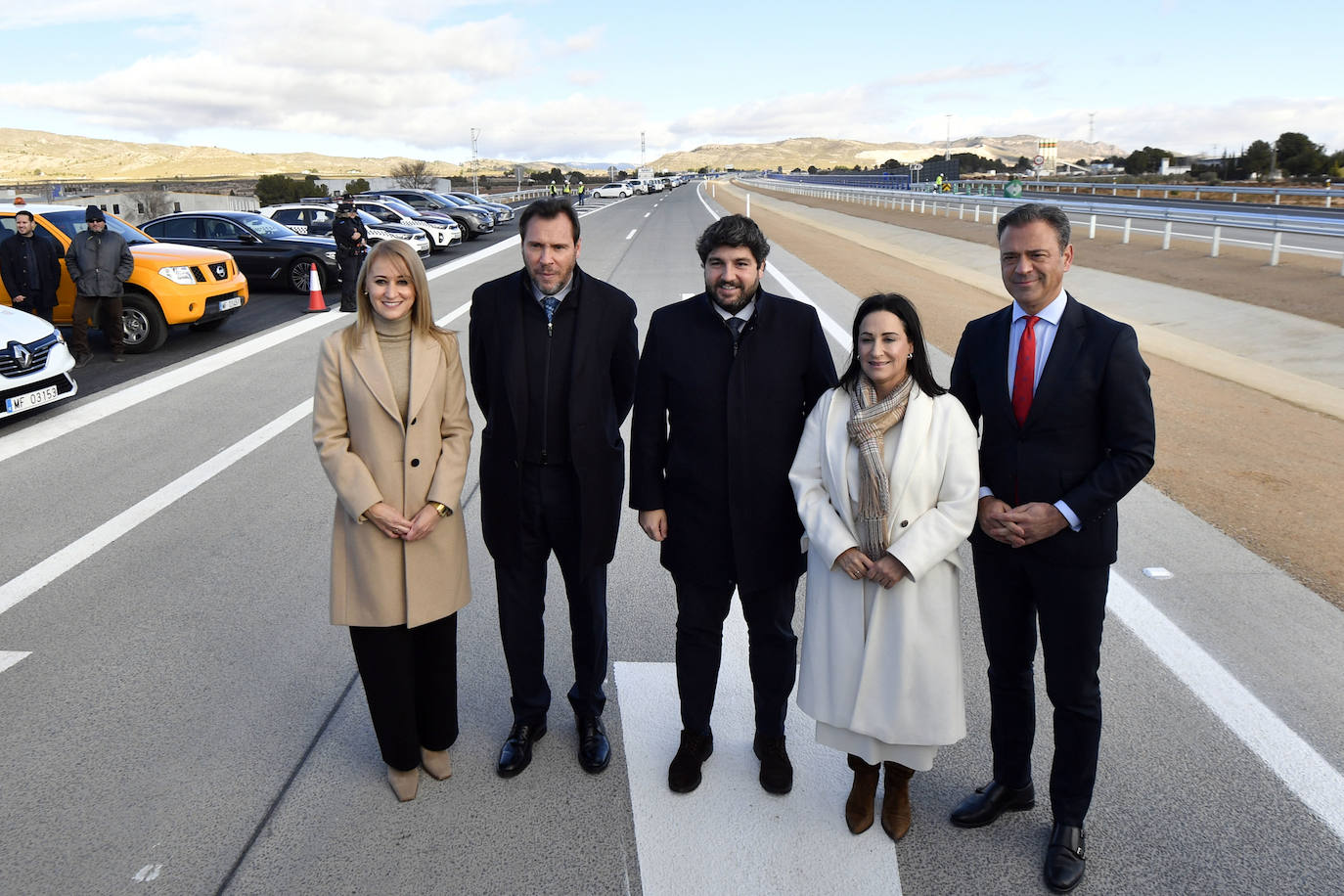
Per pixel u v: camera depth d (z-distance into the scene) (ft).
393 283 8.91
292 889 8.26
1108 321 8.11
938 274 64.85
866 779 9.09
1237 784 9.60
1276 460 21.03
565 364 9.55
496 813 9.39
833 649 8.76
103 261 31.78
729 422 9.16
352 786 9.84
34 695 11.66
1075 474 8.15
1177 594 14.07
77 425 24.81
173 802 9.53
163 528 17.51
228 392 28.45
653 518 9.69
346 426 9.30
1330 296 46.85
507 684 12.07
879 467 8.39
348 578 9.22
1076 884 8.25
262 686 11.93
